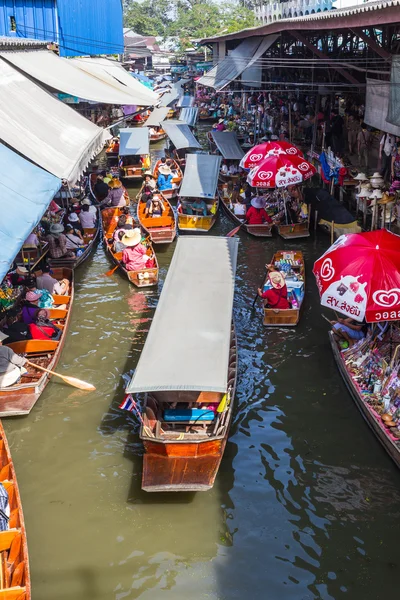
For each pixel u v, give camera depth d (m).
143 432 9.66
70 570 8.44
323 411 11.66
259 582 8.26
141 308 15.93
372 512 9.37
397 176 18.58
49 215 19.72
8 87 16.38
